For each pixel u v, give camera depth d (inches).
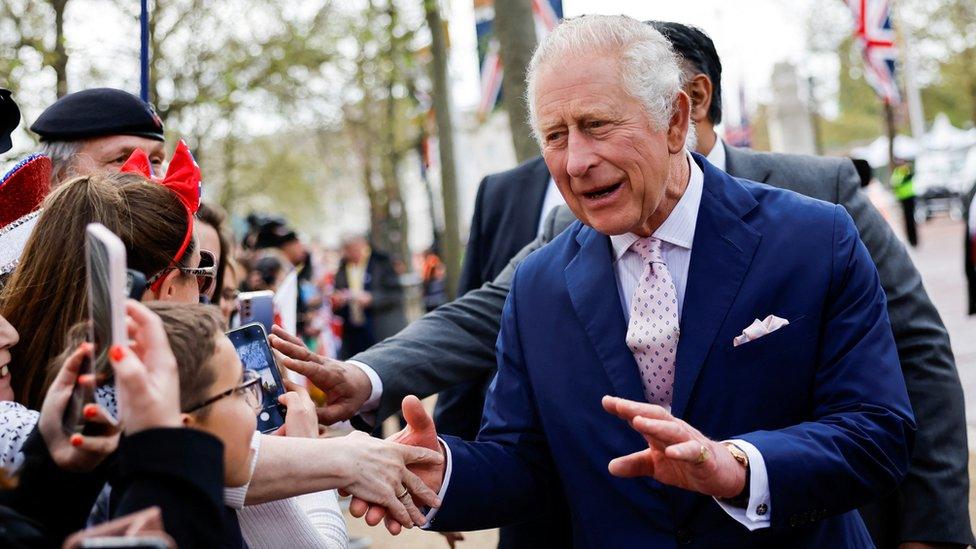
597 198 86.8
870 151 1451.8
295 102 671.1
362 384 108.8
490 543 243.6
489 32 397.7
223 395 68.5
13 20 387.5
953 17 1477.6
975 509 217.2
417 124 719.7
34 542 63.4
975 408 299.7
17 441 74.5
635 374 90.1
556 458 93.3
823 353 87.5
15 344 81.5
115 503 67.3
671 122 88.9
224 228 147.7
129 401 58.9
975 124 1569.9
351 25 597.6
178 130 526.9
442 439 94.0
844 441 82.5
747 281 88.2
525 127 246.1
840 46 1526.8
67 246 83.0
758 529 86.8
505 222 144.0
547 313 95.0
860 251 89.4
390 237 1031.6
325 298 425.1
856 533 93.5
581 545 92.4
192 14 506.3
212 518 59.2
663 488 88.0
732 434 87.0
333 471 83.8
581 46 85.9
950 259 787.4
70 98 123.0
